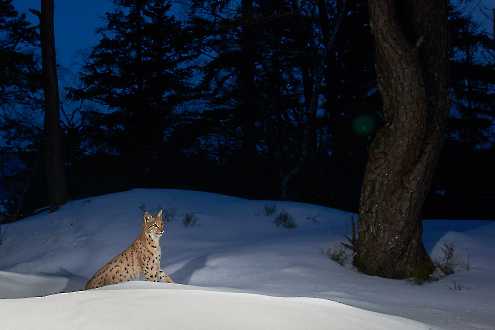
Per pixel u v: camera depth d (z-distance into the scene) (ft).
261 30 78.79
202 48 88.22
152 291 17.03
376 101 82.28
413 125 32.42
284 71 87.20
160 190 62.18
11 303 15.40
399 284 32.40
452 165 85.71
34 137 96.48
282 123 89.30
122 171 102.73
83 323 14.03
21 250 50.03
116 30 105.60
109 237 47.91
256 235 48.11
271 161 90.89
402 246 33.96
